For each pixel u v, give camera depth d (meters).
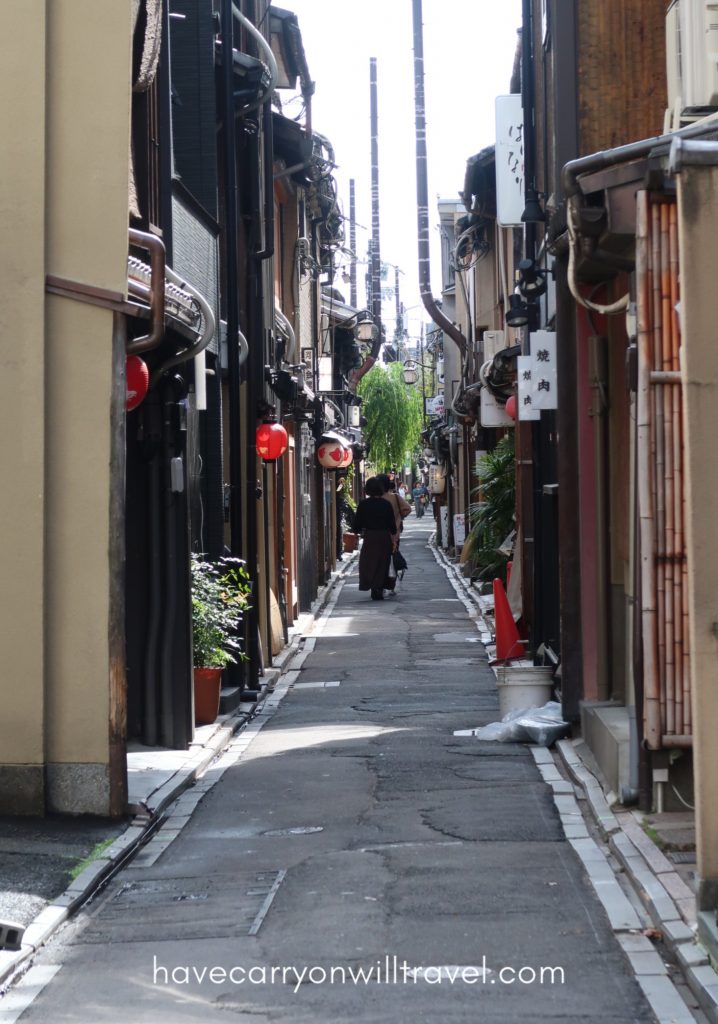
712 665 6.16
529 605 17.30
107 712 9.12
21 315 9.10
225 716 14.05
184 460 12.03
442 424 46.62
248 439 16.30
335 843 8.59
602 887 7.31
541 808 9.36
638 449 8.42
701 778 6.19
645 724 8.52
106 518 9.14
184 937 6.75
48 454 9.17
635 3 11.88
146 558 12.05
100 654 9.14
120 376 9.17
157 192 12.05
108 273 9.15
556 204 11.91
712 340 6.11
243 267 18.09
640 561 8.50
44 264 9.12
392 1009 5.61
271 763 11.65
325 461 30.48
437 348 53.66
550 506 14.55
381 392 57.03
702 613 6.14
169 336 11.23
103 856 8.21
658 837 7.92
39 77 9.14
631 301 8.89
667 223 8.29
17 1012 5.80
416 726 13.31
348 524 47.88
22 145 9.13
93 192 9.16
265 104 17.94
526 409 12.92
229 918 7.03
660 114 11.87
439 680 16.95
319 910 7.06
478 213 27.02
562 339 11.85
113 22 9.20
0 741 9.12
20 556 9.09
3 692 9.10
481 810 9.34
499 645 15.47
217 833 9.09
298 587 25.34
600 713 10.70
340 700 15.60
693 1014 5.50
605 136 11.88
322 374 30.81
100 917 7.21
